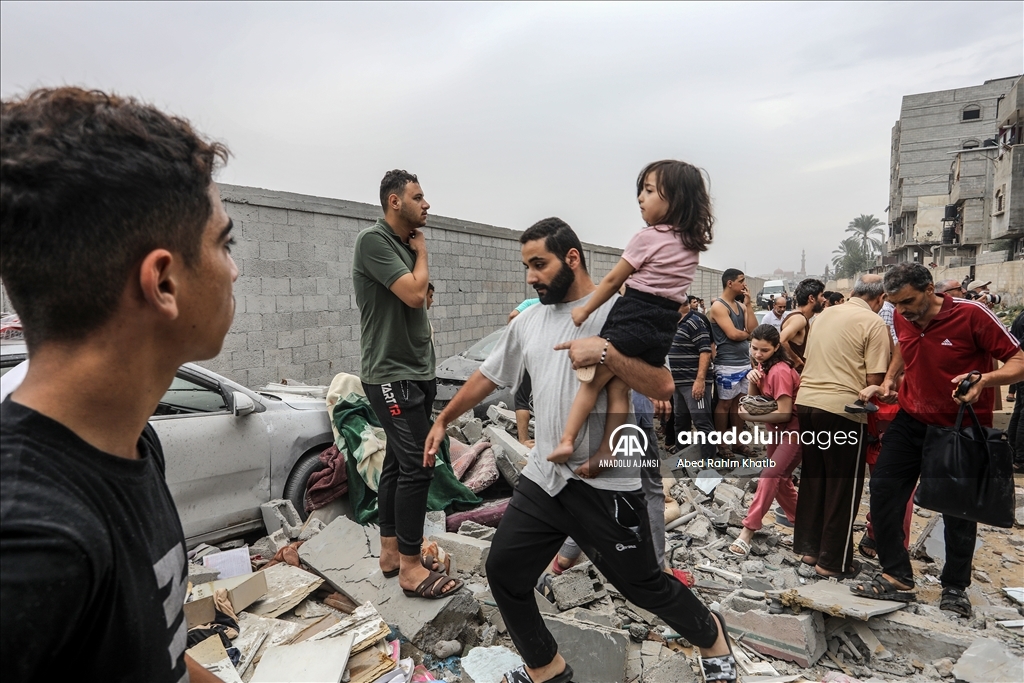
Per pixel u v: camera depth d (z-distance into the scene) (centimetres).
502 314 1118
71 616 58
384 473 296
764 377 370
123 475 71
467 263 1010
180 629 83
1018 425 525
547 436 203
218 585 293
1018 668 253
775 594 297
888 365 321
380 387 273
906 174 2341
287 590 305
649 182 195
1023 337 575
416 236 280
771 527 403
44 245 62
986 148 1917
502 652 262
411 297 257
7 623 52
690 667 254
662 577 204
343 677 239
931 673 268
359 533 341
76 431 67
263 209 665
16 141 62
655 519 284
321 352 736
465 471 474
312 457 423
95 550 61
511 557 206
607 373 192
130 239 65
